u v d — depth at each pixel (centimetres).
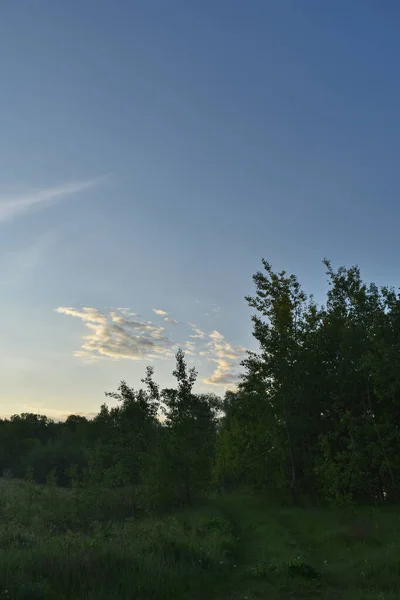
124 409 3675
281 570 1372
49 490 3569
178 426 3316
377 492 2530
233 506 3034
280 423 2909
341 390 2670
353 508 2227
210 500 3378
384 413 2455
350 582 1295
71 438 9044
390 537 1708
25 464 7562
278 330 2995
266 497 3103
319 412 2912
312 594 1183
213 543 1692
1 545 1483
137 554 1327
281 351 2847
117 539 1595
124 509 3416
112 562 1219
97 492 3438
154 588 1126
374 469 2436
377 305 2670
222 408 4994
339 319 2931
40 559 1187
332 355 2895
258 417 3112
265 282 3183
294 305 3127
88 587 1073
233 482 4475
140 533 1759
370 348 2544
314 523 2128
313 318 3092
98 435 8375
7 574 1039
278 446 2889
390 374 2231
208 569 1373
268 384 2945
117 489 3716
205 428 3444
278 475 2934
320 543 1806
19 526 2633
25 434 10644
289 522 2255
